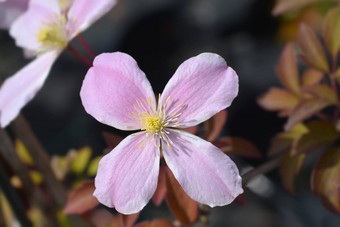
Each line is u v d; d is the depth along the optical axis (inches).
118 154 11.3
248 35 29.8
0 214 15.9
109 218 14.9
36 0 13.6
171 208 11.9
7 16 13.9
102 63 11.4
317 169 12.8
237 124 26.6
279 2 14.6
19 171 14.4
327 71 13.5
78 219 14.9
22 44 13.7
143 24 29.3
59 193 14.7
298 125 13.3
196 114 11.2
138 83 11.4
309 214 23.5
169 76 29.8
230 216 24.3
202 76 11.2
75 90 28.5
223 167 10.9
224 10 29.8
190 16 29.7
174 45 29.9
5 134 13.8
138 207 11.0
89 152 16.4
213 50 29.8
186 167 11.1
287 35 28.1
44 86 28.9
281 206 23.8
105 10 12.8
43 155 14.2
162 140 11.3
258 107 26.3
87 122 27.8
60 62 29.1
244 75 27.9
